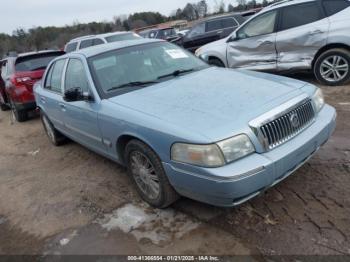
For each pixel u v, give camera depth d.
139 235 3.24
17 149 6.64
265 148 2.88
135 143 3.39
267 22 7.51
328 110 3.63
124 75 4.12
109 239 3.26
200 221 3.28
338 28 6.59
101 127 3.89
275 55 7.50
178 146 2.91
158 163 3.21
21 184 4.88
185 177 2.93
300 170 3.86
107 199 3.98
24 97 8.32
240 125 2.84
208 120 2.95
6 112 11.15
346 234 2.82
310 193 3.42
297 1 7.08
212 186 2.75
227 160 2.74
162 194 3.32
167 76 4.18
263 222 3.12
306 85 3.64
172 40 15.05
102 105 3.81
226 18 12.48
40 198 4.33
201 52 8.97
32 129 7.96
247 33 7.89
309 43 6.95
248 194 2.78
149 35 19.42
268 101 3.16
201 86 3.71
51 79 5.51
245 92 3.39
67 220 3.71
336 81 6.86
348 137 4.54
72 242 3.32
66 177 4.81
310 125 3.33
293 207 3.25
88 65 4.20
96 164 5.09
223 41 8.52
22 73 8.34
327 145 4.39
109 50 4.45
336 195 3.33
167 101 3.45
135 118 3.33
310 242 2.79
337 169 3.79
